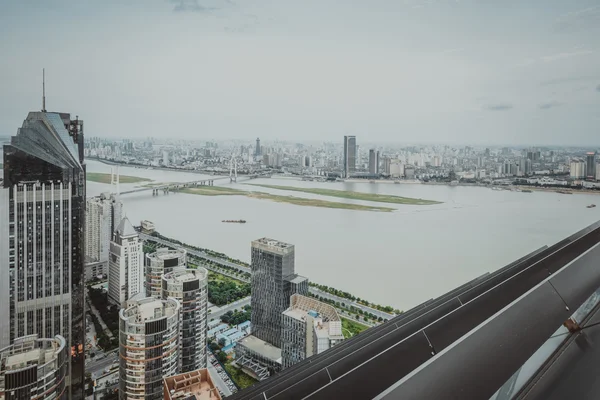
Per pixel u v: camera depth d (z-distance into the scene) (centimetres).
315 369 136
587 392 153
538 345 143
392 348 122
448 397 102
